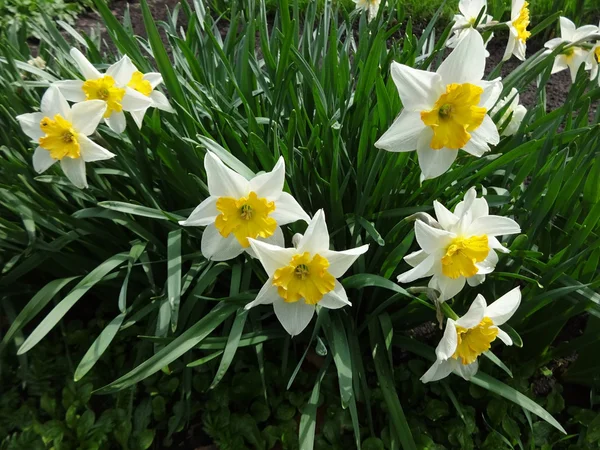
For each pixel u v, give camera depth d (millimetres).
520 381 416
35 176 417
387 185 381
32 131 355
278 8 500
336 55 437
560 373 447
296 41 508
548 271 366
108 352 433
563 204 382
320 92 426
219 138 435
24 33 521
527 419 393
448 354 287
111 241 434
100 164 432
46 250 397
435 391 406
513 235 398
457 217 308
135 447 379
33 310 360
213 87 449
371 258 417
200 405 412
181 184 406
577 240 364
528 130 448
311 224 278
